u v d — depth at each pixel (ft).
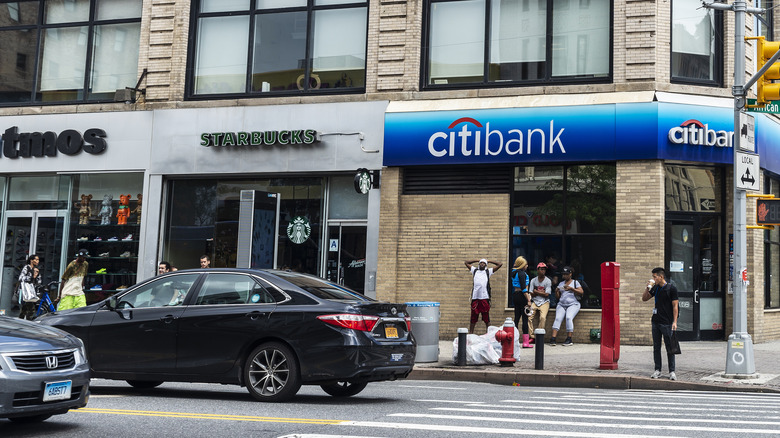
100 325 35.01
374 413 29.01
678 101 60.64
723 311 63.31
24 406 23.47
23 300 66.49
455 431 24.62
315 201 69.41
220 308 33.78
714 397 38.47
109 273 73.77
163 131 72.43
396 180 66.33
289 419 27.07
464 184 65.51
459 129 64.59
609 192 62.13
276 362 32.81
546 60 64.75
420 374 48.70
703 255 63.16
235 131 70.44
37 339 24.98
